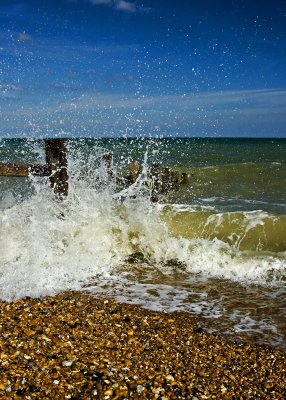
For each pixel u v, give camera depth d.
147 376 3.21
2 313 4.30
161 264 6.28
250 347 3.85
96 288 5.31
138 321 4.32
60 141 6.59
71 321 4.20
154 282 5.58
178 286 5.45
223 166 17.19
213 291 5.29
